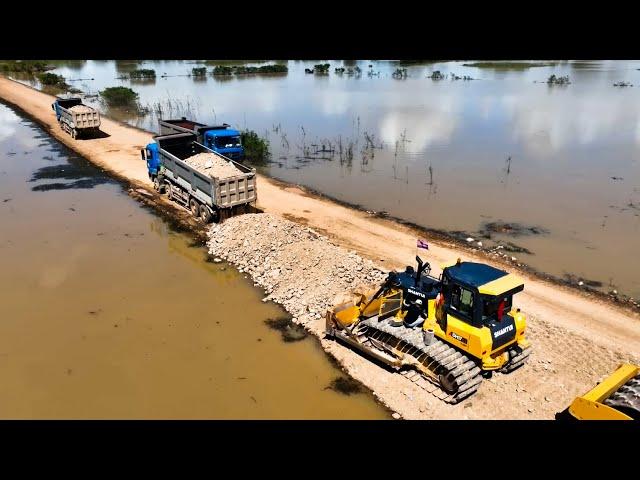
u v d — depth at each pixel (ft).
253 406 32.19
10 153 93.20
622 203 65.16
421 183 74.69
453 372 31.94
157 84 191.62
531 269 49.34
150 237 58.49
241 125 113.70
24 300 44.14
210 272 50.42
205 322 41.45
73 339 38.75
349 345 38.09
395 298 38.50
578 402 28.19
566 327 40.09
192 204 63.77
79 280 47.98
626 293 45.06
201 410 31.76
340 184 75.25
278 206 66.44
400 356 35.22
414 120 117.19
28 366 35.53
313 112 128.77
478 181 74.95
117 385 33.86
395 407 32.24
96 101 149.38
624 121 112.98
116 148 97.40
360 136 102.78
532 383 34.17
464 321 32.94
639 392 28.14
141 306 43.68
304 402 32.63
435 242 55.42
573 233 56.90
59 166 85.97
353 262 48.29
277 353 37.60
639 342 38.29
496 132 104.53
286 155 90.63
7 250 54.03
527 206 65.00
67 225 61.36
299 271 47.73
